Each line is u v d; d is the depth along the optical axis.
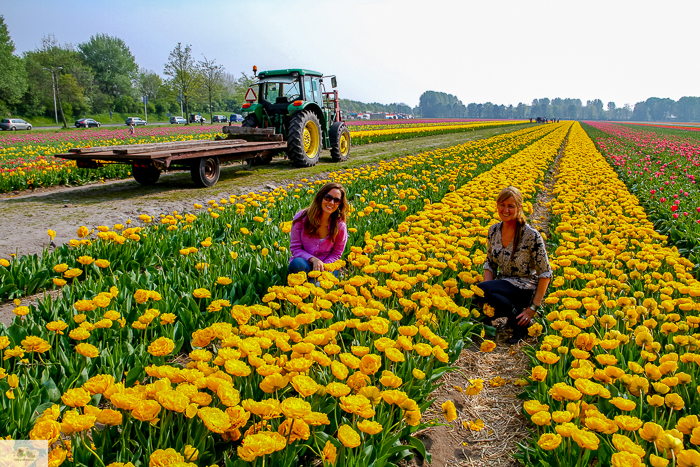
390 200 7.65
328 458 1.72
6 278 4.02
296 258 3.86
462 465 2.26
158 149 9.35
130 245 4.63
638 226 5.48
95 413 1.73
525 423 2.55
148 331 3.12
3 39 58.88
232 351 1.98
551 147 20.23
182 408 1.57
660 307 3.17
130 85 99.12
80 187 9.89
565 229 5.06
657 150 19.53
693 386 2.38
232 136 12.76
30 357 2.69
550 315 2.96
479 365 3.17
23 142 23.94
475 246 4.94
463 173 10.90
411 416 1.89
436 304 2.91
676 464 1.63
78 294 3.46
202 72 57.62
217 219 5.98
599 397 2.39
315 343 2.19
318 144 13.78
